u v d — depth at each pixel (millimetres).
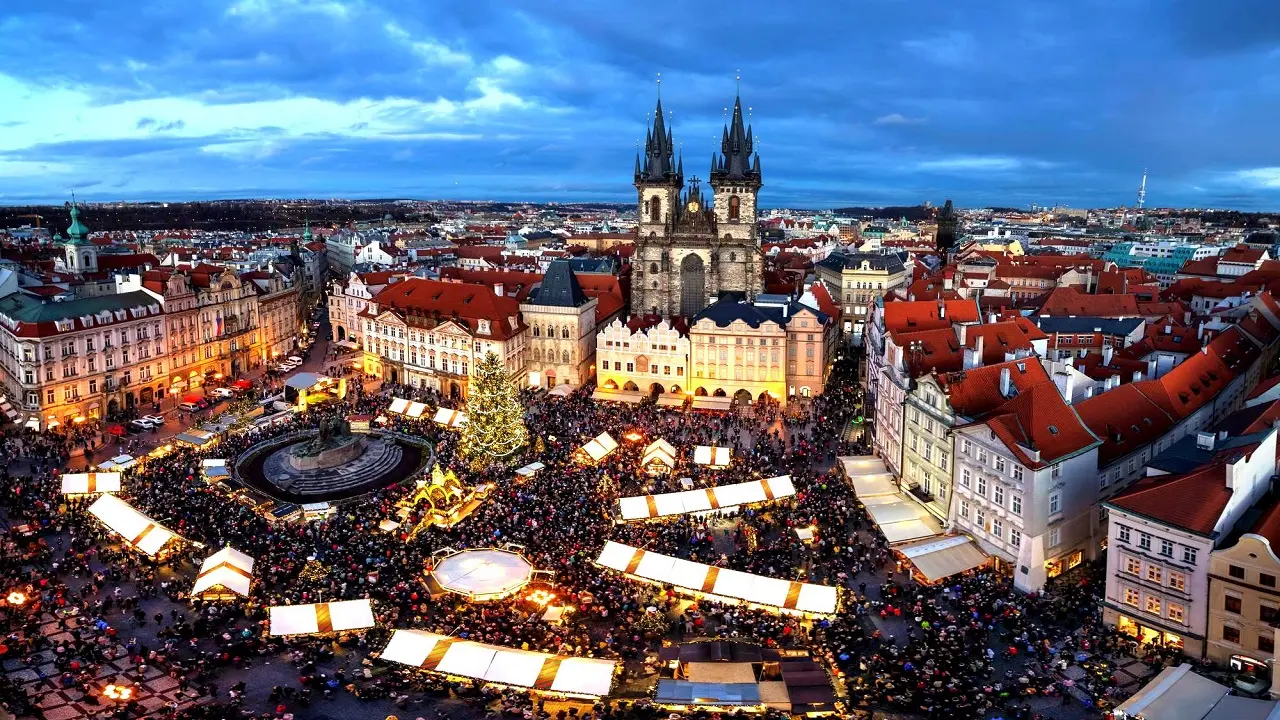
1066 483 100500
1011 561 101312
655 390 191625
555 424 162375
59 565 102312
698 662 82438
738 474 133750
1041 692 78562
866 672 82375
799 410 177250
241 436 153875
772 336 182625
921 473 120750
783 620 93312
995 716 75188
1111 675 80938
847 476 129250
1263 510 85500
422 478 133875
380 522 116500
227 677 82688
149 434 161000
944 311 161750
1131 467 112000
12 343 163250
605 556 99688
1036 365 122000
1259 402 111000
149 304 185000
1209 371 134500
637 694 80875
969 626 89312
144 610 95062
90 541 110062
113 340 175375
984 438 104062
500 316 192000
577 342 197375
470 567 101500
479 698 80375
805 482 130500
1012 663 83625
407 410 165250
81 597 96750
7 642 87062
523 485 129250
